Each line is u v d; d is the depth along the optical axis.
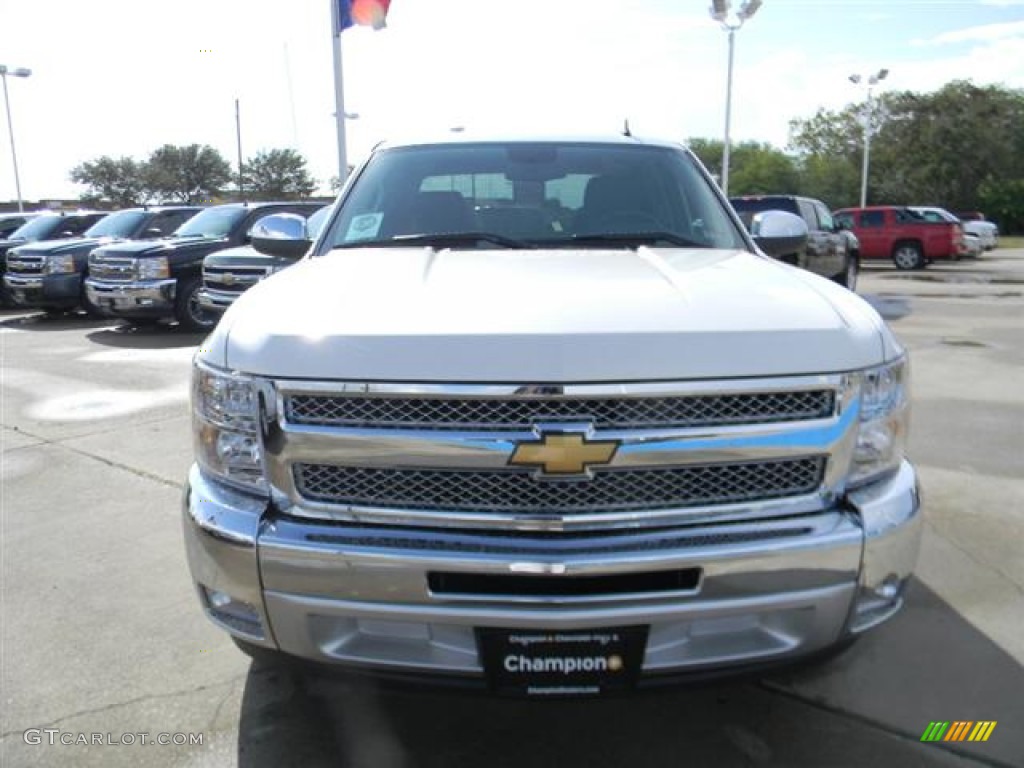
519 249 3.18
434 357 2.02
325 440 2.07
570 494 2.05
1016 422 6.21
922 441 5.73
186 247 11.71
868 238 22.58
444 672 2.13
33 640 3.26
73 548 4.16
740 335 2.09
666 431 2.02
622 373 2.00
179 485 5.10
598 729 2.69
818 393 2.10
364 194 3.59
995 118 54.50
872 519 2.16
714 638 2.17
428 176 3.62
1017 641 3.14
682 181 3.68
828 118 62.72
